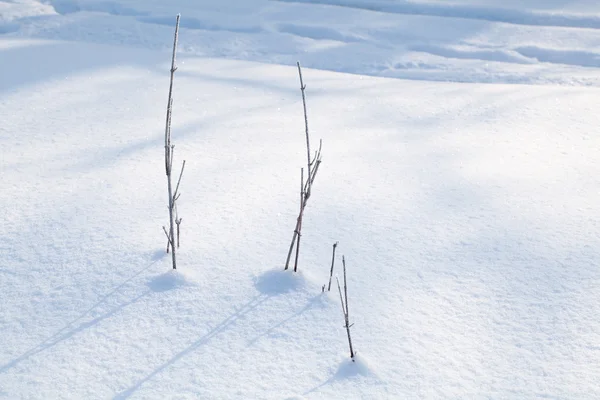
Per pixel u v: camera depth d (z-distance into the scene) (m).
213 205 2.70
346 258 2.34
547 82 5.28
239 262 2.29
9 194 2.75
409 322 2.01
